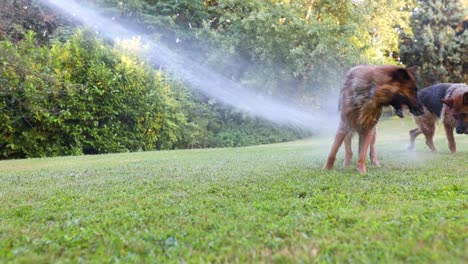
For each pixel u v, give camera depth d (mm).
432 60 18734
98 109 12242
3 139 10969
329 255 1682
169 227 2297
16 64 8703
